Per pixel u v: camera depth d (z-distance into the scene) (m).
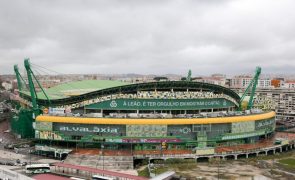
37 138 177.88
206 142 179.38
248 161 167.38
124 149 173.62
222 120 183.25
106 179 124.62
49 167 141.25
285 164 163.00
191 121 177.50
